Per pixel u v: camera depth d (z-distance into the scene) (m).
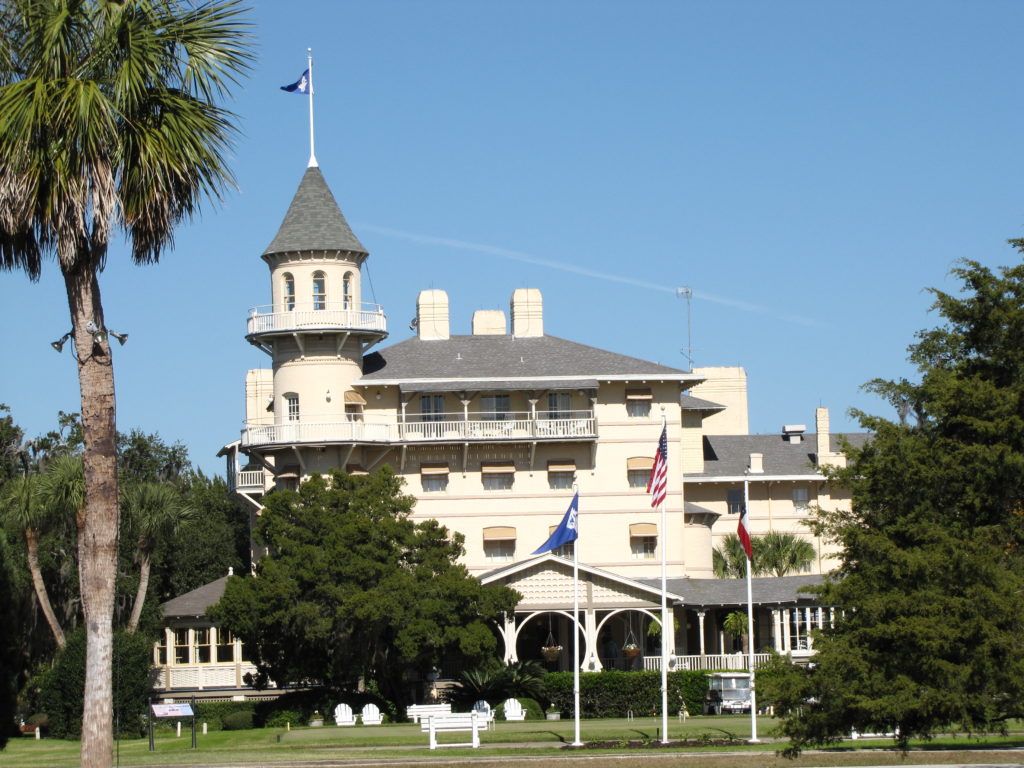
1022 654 42.47
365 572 77.44
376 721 73.94
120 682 73.06
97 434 35.09
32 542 76.50
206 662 93.19
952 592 43.38
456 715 58.44
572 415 97.38
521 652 91.94
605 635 93.19
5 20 34.88
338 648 78.31
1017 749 48.19
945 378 50.94
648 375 97.44
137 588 86.81
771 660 47.28
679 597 85.12
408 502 81.75
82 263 35.16
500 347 99.38
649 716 77.44
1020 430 47.31
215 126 36.06
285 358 94.31
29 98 33.88
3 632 70.31
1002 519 47.69
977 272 53.16
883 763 44.38
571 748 54.66
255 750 57.38
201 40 35.62
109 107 34.09
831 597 44.88
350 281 94.38
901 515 47.19
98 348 35.25
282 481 93.38
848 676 43.47
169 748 63.03
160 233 36.38
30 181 34.22
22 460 108.81
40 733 76.06
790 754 45.69
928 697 42.03
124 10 34.84
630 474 97.62
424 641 76.69
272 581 77.25
